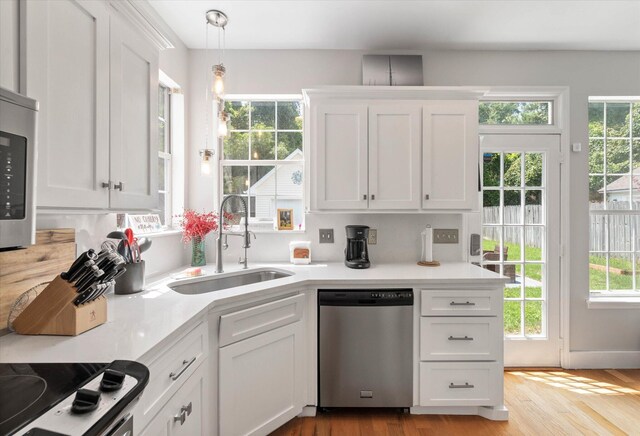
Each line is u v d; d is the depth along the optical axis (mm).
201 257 2352
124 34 1257
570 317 2596
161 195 2350
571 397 2191
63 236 1275
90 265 1041
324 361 1905
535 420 1943
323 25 2240
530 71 2578
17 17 833
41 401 629
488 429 1859
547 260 2594
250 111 2648
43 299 1032
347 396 1913
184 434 1185
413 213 2346
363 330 1901
